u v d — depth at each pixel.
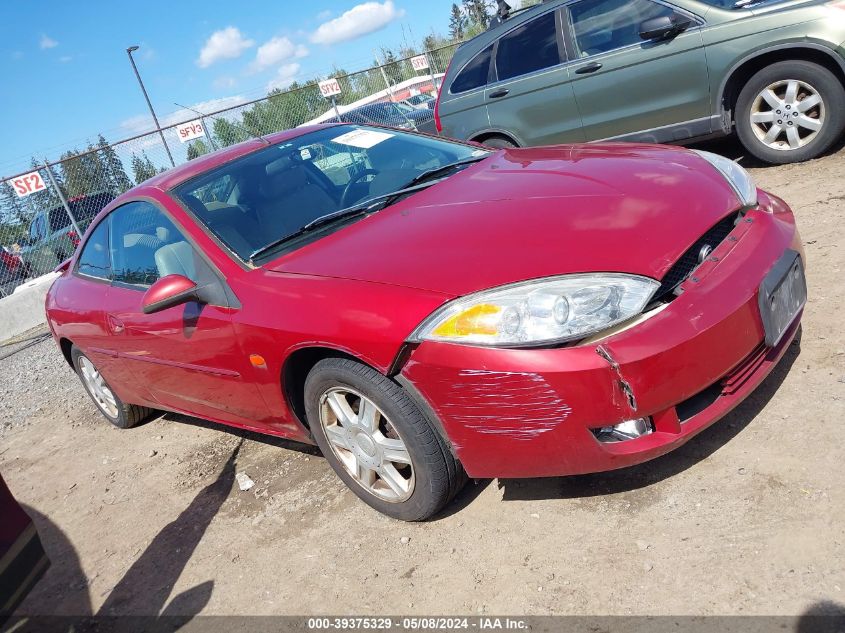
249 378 3.11
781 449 2.52
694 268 2.46
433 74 16.59
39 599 3.28
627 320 2.25
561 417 2.26
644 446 2.30
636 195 2.69
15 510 2.56
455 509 2.83
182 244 3.39
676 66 5.80
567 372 2.20
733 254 2.55
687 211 2.58
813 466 2.39
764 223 2.75
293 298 2.78
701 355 2.27
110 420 5.11
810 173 5.32
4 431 5.95
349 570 2.72
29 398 6.71
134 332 3.72
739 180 2.93
